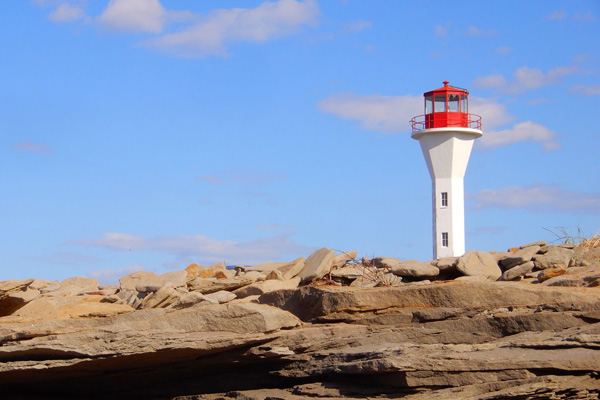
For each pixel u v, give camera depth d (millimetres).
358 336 14250
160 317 13969
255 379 14438
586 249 18000
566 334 12719
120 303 17031
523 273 16938
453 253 36688
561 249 17734
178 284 17391
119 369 14305
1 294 15914
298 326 14680
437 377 12289
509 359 12078
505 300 13914
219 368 14609
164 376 14742
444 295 14227
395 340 13969
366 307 14664
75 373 13961
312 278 17922
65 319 13938
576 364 11875
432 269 18031
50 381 14516
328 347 14117
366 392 12742
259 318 14016
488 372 12117
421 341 13922
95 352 13281
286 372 14062
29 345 13234
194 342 13555
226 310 14086
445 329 13883
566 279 14891
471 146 37438
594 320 12977
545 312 13359
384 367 12383
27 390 15023
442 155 36969
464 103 37750
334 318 14734
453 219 36812
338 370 13164
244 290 17125
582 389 11938
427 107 38094
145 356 13586
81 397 15125
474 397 11984
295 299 15547
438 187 37219
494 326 13531
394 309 14547
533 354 12219
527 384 11859
